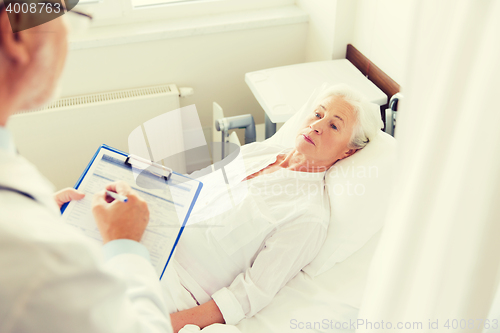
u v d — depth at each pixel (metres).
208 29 1.71
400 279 0.46
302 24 1.85
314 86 1.47
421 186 0.41
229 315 0.99
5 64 0.29
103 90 1.73
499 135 0.37
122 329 0.34
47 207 0.33
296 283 1.08
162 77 1.79
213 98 1.93
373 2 1.48
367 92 1.41
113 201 0.61
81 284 0.31
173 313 0.99
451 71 0.37
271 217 1.09
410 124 0.42
